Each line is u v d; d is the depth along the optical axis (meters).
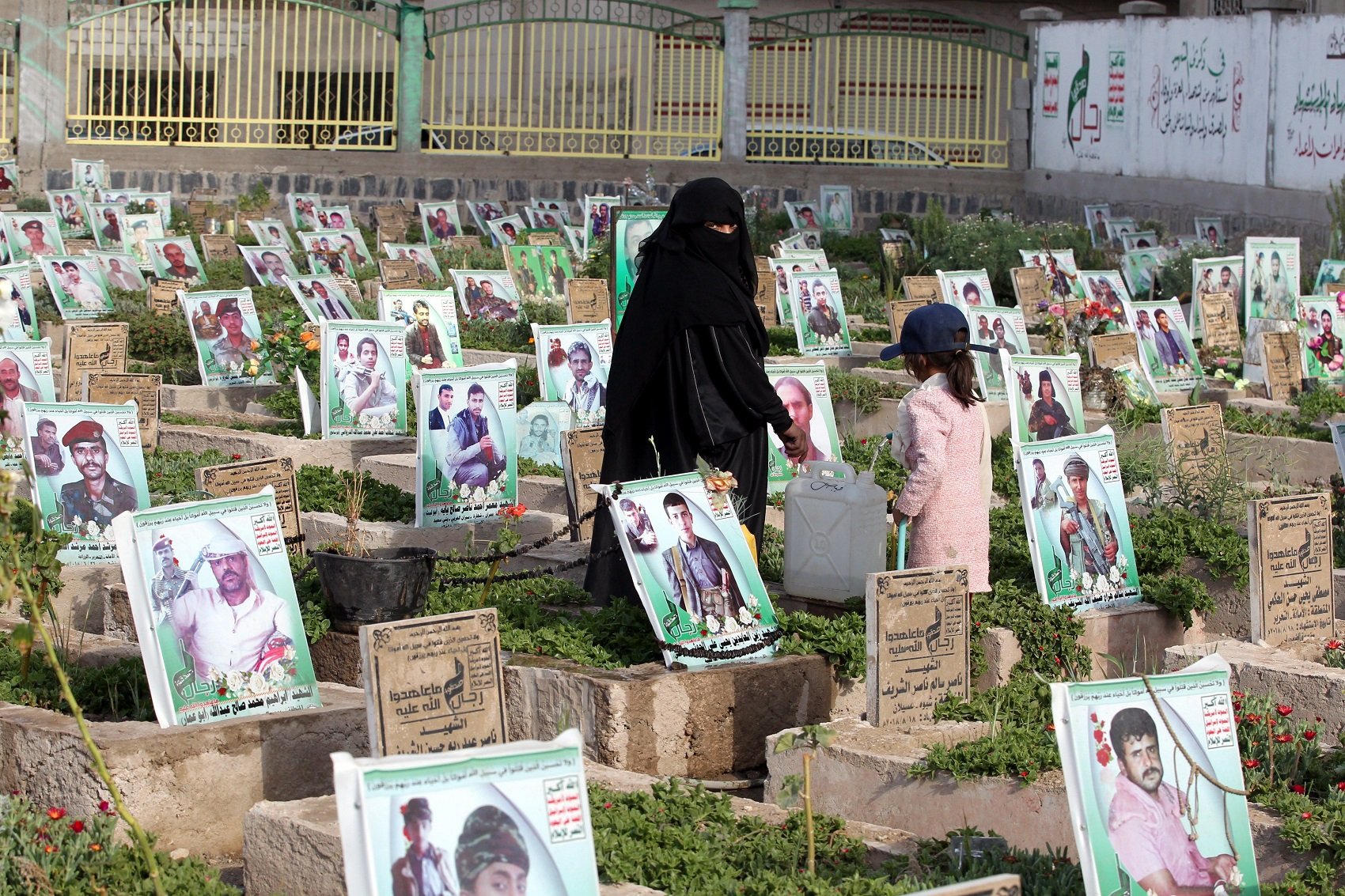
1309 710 6.71
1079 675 7.42
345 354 10.91
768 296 16.22
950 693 6.68
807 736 6.26
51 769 5.85
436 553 7.74
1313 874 5.29
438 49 30.06
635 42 30.64
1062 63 28.67
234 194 28.66
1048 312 13.89
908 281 15.29
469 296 15.46
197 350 12.81
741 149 29.33
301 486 9.61
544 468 10.70
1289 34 21.92
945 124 30.34
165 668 6.00
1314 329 13.40
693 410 7.51
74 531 8.31
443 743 5.46
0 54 28.38
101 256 17.30
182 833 5.83
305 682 6.27
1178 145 24.98
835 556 7.61
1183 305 17.91
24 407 8.27
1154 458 10.08
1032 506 7.72
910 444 7.31
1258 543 7.33
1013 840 5.85
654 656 6.90
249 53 28.39
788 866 5.28
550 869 4.00
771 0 33.41
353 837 3.86
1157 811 4.58
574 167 29.14
